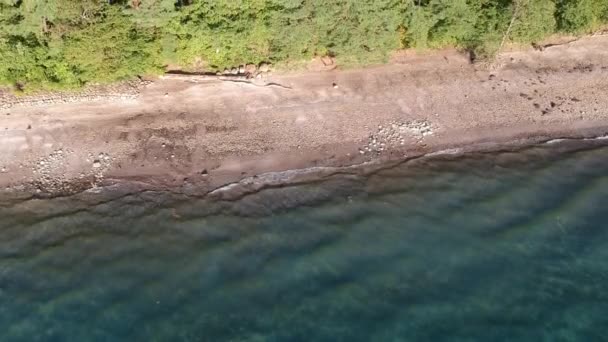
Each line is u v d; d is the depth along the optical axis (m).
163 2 30.86
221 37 32.16
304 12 31.83
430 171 31.69
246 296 25.11
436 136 33.34
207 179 30.66
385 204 29.67
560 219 29.08
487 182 31.17
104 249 27.05
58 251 26.92
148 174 30.66
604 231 28.48
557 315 24.69
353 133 33.00
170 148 31.61
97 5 31.22
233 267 26.38
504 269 26.53
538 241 27.91
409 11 33.47
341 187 30.59
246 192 30.20
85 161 30.89
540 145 33.53
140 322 23.97
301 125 33.03
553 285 25.89
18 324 23.88
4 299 24.81
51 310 24.39
